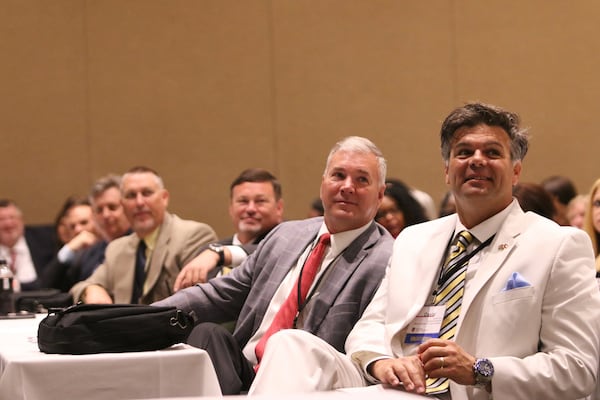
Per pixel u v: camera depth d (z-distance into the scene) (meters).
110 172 9.04
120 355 3.01
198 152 9.13
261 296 4.00
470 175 3.19
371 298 3.70
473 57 9.28
